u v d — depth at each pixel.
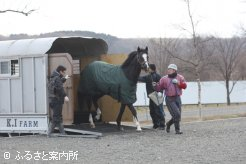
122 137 15.62
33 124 17.06
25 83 17.20
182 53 35.03
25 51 17.16
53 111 16.14
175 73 16.25
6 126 17.59
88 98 18.23
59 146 13.78
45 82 16.77
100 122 19.28
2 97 17.69
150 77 17.66
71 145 13.95
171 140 14.59
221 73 48.88
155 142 14.22
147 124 21.34
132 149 12.92
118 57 18.81
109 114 19.03
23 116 17.23
